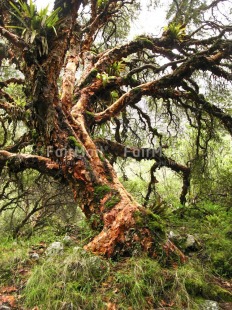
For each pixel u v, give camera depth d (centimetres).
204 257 518
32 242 568
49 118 573
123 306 353
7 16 690
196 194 1047
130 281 386
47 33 541
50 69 549
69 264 404
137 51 954
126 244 471
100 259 434
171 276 410
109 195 545
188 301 368
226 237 614
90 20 941
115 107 802
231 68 772
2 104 853
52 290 363
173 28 944
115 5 960
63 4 591
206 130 1012
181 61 809
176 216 777
